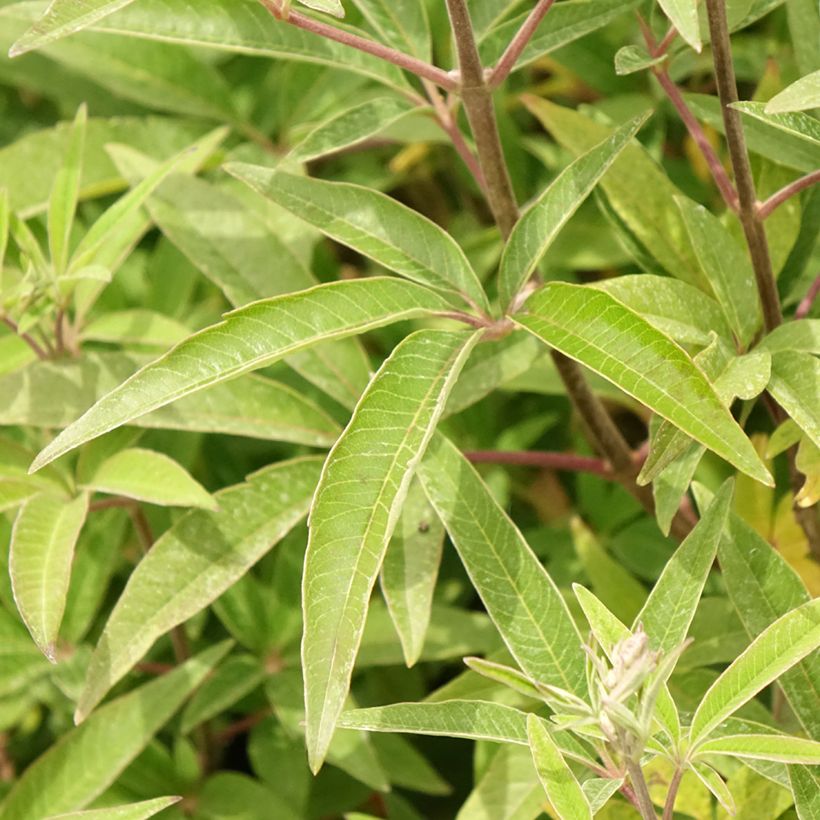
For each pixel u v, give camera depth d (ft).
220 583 1.05
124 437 1.14
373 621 1.25
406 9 1.12
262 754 1.28
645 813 0.80
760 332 1.04
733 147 0.97
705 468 1.24
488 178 1.02
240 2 1.06
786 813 0.99
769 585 0.94
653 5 1.08
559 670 0.91
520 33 0.96
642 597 1.17
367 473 0.83
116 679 1.01
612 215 1.15
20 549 1.02
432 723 0.88
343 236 0.98
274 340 0.86
